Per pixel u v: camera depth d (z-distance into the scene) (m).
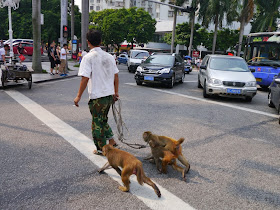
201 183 3.54
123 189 3.24
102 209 2.87
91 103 3.93
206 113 7.63
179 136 5.45
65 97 8.87
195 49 50.38
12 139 4.79
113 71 3.97
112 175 3.64
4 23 45.09
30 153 4.23
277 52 13.35
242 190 3.42
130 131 5.60
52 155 4.19
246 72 10.13
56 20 43.78
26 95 8.87
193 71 28.88
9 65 9.87
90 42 3.84
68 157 4.14
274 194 3.35
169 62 12.85
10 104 7.45
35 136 4.99
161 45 60.72
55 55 14.45
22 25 43.56
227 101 9.77
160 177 3.67
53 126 5.62
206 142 5.17
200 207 2.99
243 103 9.55
